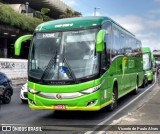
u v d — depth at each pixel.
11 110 13.70
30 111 13.40
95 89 10.75
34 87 11.20
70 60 11.02
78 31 11.30
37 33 11.73
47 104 11.00
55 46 11.31
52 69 11.08
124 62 15.98
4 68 35.47
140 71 22.80
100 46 10.52
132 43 19.11
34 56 11.47
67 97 10.78
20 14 43.66
